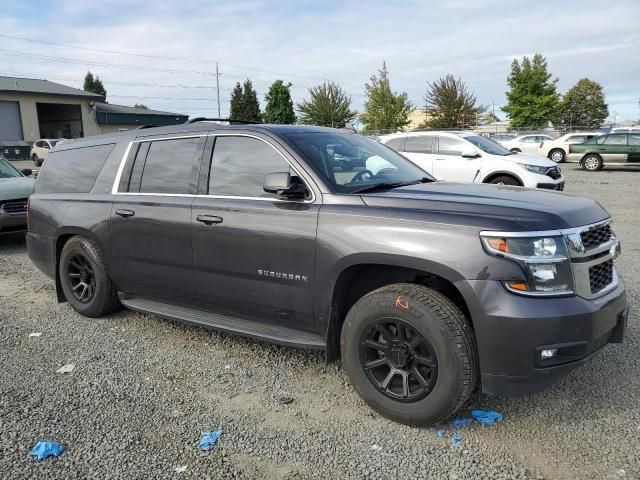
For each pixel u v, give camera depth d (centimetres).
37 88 4700
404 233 330
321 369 423
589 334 308
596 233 338
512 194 371
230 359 444
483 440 323
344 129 494
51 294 634
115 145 513
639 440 319
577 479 285
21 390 392
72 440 328
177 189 450
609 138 2316
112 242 492
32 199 576
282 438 329
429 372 327
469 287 309
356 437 329
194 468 300
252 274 398
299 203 378
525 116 5056
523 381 307
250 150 415
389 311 333
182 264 440
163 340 485
